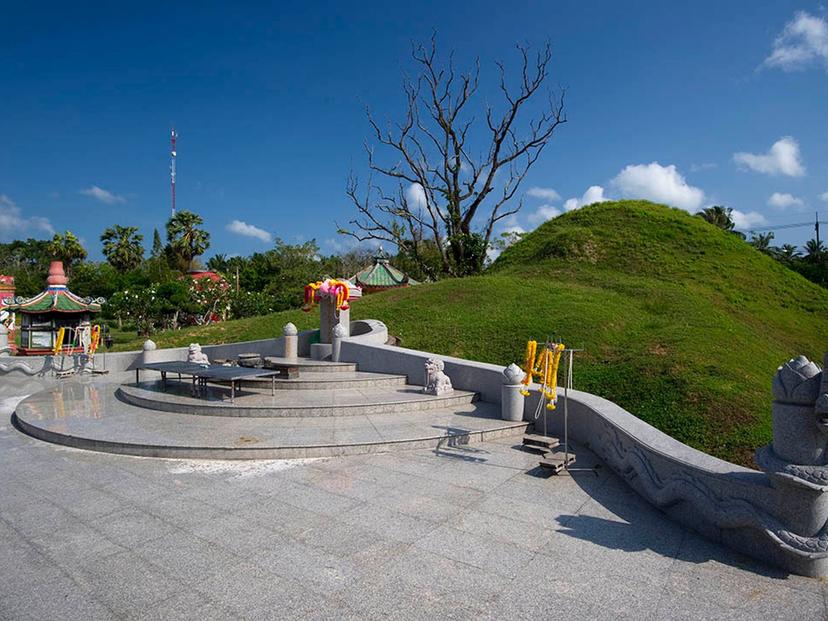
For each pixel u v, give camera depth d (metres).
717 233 29.41
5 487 6.13
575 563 4.39
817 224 53.94
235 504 5.59
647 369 11.80
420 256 34.84
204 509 5.46
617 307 18.05
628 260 25.75
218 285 35.84
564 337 14.90
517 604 3.77
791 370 4.18
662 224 29.86
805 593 3.94
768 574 4.22
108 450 7.56
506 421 8.81
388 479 6.40
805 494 4.10
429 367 10.44
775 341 18.09
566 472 6.70
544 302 18.39
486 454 7.48
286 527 5.02
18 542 4.71
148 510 5.44
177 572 4.18
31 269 62.78
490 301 19.45
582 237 28.16
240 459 7.18
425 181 32.78
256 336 19.27
